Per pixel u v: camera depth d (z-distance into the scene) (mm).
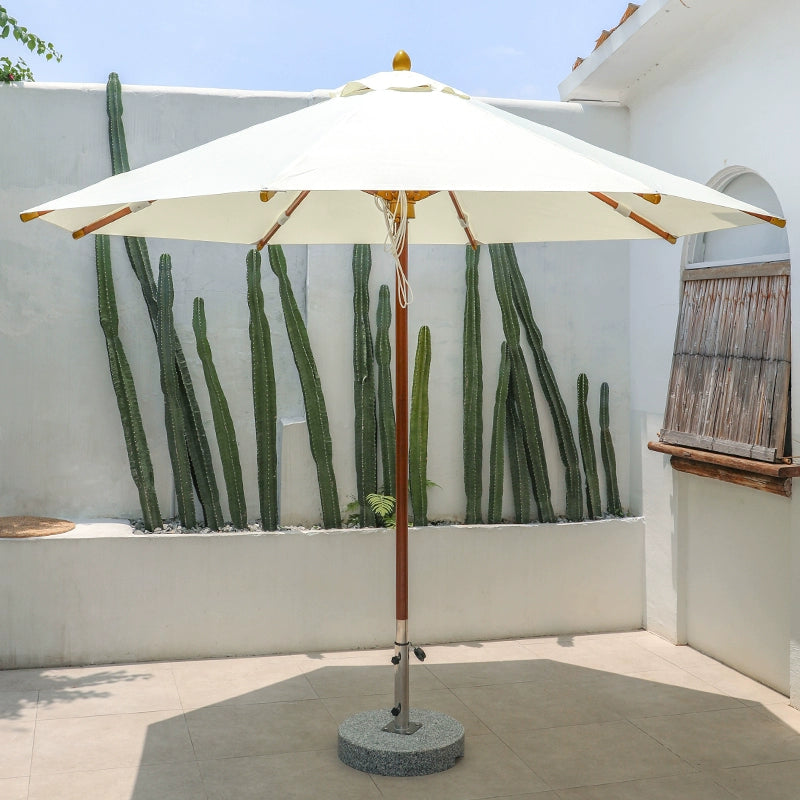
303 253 5316
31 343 5035
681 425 4930
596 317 5645
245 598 4945
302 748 3760
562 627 5371
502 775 3521
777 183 4230
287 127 3041
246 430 5270
